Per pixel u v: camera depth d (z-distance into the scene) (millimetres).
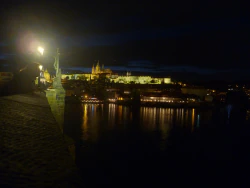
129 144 62438
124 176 39625
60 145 7867
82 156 48281
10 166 5297
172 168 45406
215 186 38531
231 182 40094
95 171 40375
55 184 5035
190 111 144625
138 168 43844
